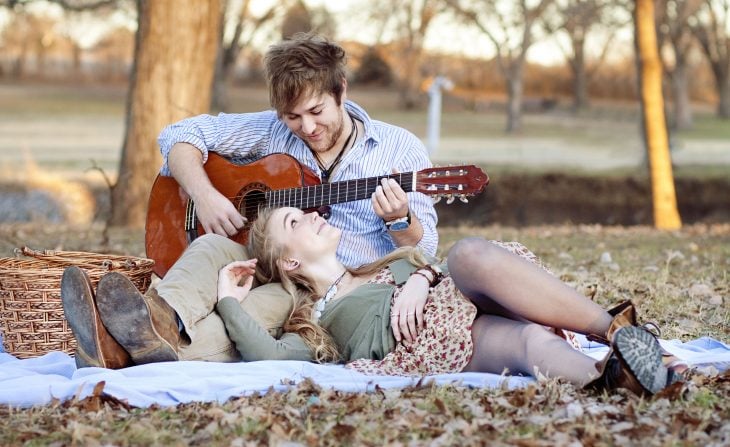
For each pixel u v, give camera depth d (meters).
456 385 3.53
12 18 39.28
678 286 6.30
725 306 5.59
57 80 42.56
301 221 4.13
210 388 3.55
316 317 4.07
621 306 3.53
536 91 42.12
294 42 4.38
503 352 3.68
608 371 3.37
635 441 2.96
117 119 33.00
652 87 13.80
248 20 32.19
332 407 3.32
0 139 26.47
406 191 4.27
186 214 4.94
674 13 31.52
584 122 34.88
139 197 11.34
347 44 31.92
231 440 3.03
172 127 4.93
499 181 19.52
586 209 19.23
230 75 32.56
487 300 3.77
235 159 4.96
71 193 18.39
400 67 34.78
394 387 3.58
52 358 4.09
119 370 3.64
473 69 34.97
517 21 31.59
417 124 32.03
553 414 3.21
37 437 3.13
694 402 3.30
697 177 20.12
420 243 4.37
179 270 3.96
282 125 4.84
